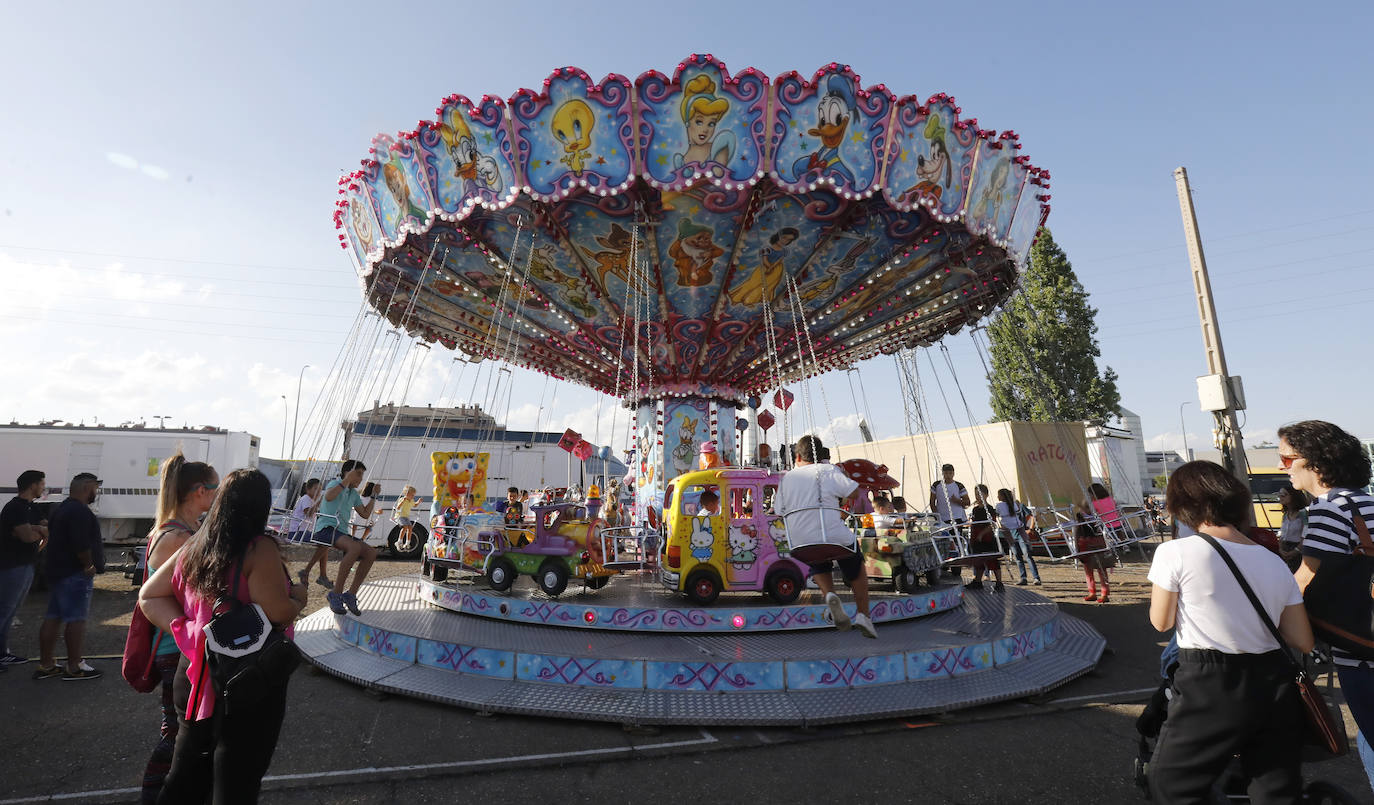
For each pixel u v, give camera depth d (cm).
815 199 703
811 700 496
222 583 250
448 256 848
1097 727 479
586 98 619
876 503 938
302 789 370
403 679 548
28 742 438
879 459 2208
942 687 529
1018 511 1276
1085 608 987
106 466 1789
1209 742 237
